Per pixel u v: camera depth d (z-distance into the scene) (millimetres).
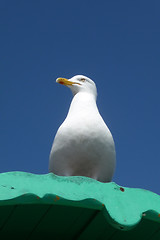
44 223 1179
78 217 1166
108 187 1125
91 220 1177
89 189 1106
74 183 1104
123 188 1139
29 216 1146
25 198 1051
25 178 1080
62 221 1179
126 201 1121
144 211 1117
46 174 1098
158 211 1136
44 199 1062
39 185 1078
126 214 1100
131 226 1090
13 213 1126
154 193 1158
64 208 1126
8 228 1183
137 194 1143
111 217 1086
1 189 1051
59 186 1090
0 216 1133
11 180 1069
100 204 1091
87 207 1096
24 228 1190
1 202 1039
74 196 1081
